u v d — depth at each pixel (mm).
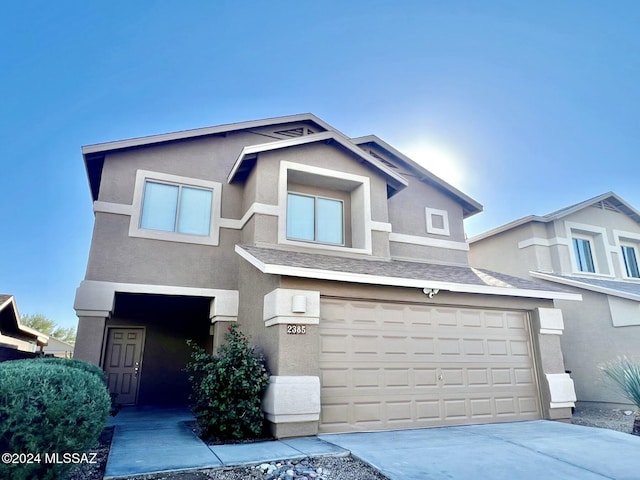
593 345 14305
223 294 11375
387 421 9047
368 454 6812
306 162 11930
